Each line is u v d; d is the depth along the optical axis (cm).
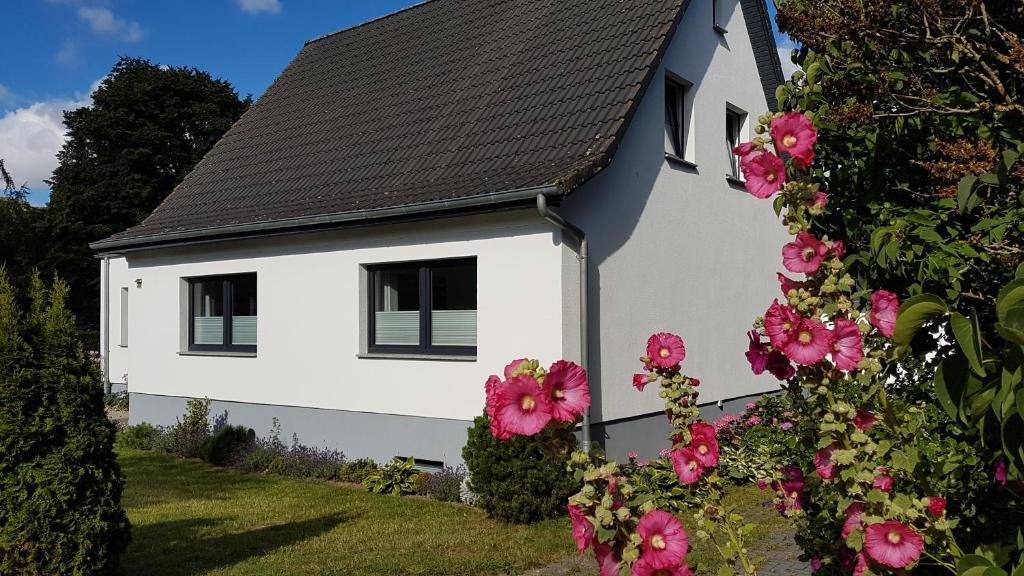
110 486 560
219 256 1182
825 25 342
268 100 1491
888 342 246
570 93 984
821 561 279
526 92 1047
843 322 229
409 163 1047
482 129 1027
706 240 1105
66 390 545
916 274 287
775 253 1291
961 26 324
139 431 1260
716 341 1117
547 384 215
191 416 1187
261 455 1056
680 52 1072
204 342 1247
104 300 1994
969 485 313
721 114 1171
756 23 1297
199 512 830
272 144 1330
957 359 199
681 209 1049
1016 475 184
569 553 662
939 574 263
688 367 1051
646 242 970
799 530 296
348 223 975
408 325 995
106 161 3484
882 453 232
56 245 3256
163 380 1270
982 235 288
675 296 1026
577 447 229
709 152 1130
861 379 230
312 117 1342
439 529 746
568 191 787
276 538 721
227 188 1266
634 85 919
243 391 1149
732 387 1153
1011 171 267
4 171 2948
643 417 948
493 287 881
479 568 625
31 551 520
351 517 800
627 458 914
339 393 1033
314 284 1061
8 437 520
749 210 1220
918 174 340
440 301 958
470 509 830
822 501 281
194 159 3566
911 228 292
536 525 754
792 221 246
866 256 309
